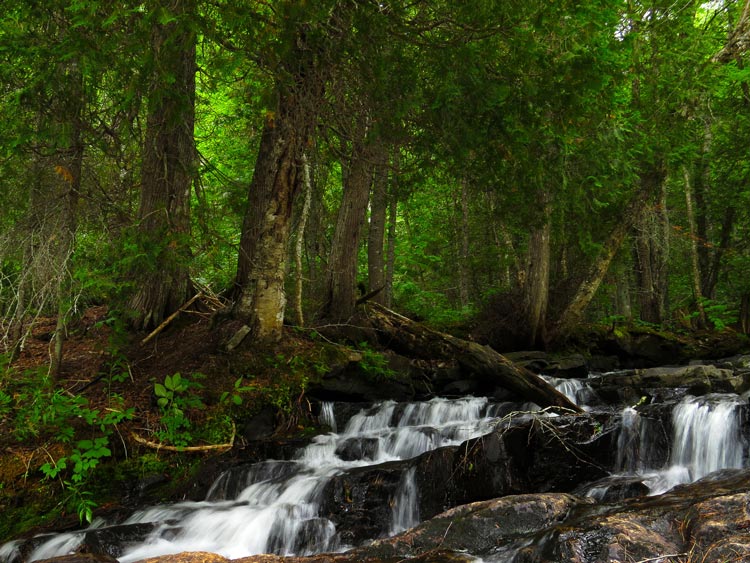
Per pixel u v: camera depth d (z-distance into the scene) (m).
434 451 6.49
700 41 13.43
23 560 5.91
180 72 8.35
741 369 11.14
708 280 21.17
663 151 13.68
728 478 4.85
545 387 9.48
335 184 15.24
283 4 5.62
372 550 4.85
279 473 7.43
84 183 8.44
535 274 14.38
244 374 9.52
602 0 6.27
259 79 8.27
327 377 9.94
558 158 8.12
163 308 10.84
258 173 11.23
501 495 5.89
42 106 6.71
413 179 9.03
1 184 7.70
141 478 7.71
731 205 19.44
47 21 6.66
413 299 19.47
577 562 3.67
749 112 17.70
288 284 12.76
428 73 7.29
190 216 10.38
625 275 19.62
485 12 6.20
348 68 7.38
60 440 7.86
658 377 10.44
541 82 6.75
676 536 3.81
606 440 6.36
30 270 7.39
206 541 6.20
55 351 8.92
